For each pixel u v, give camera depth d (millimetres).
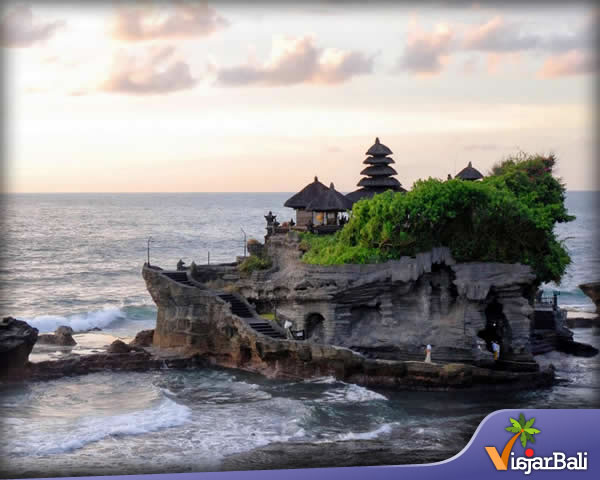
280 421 54375
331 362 63281
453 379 60469
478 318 65812
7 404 58656
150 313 104812
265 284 73438
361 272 65250
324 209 79125
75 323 96875
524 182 75938
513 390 61500
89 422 53594
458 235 66938
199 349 73125
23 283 124438
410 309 67125
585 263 147500
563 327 80312
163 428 52750
